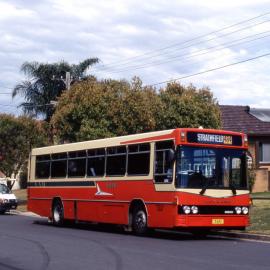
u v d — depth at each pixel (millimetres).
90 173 21297
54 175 23859
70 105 31109
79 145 22219
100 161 20781
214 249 14828
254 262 12406
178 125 31984
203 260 12734
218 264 12125
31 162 25828
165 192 17109
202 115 32656
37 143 39781
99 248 15133
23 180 52969
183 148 16875
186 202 16578
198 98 33312
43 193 24531
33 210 25250
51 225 23938
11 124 39406
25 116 40312
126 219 18984
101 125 30156
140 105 30141
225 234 18625
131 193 18812
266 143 42156
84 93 30797
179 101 32219
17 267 12125
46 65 41906
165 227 17000
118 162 19719
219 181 17141
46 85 41906
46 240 17344
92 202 21000
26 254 14086
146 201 18031
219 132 17484
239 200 17312
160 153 17594
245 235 17938
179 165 16766
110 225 23422
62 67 41781
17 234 19406
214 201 16906
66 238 17953
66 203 22750
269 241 17062
